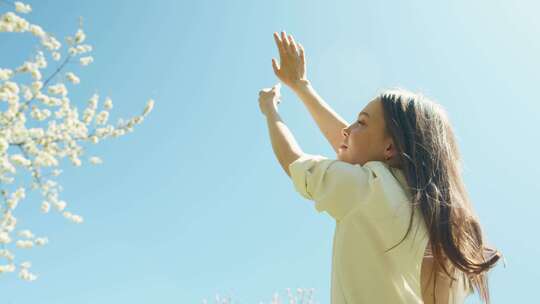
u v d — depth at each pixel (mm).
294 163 1524
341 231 1401
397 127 1534
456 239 1421
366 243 1356
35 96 2629
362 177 1411
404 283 1356
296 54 2195
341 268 1368
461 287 1533
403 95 1604
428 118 1550
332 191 1388
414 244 1376
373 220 1362
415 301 1352
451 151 1578
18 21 2393
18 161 2617
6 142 2502
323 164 1458
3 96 2490
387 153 1574
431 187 1419
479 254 1475
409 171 1474
